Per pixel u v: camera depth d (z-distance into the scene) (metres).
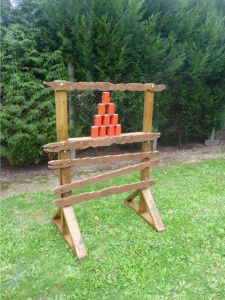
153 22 5.40
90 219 3.73
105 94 3.08
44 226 3.58
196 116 6.95
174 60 5.68
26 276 2.75
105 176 3.35
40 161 5.80
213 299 2.52
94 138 3.10
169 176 5.21
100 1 4.97
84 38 4.92
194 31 6.04
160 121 6.59
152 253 3.08
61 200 3.07
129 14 5.07
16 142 4.96
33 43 4.91
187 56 6.00
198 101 6.75
